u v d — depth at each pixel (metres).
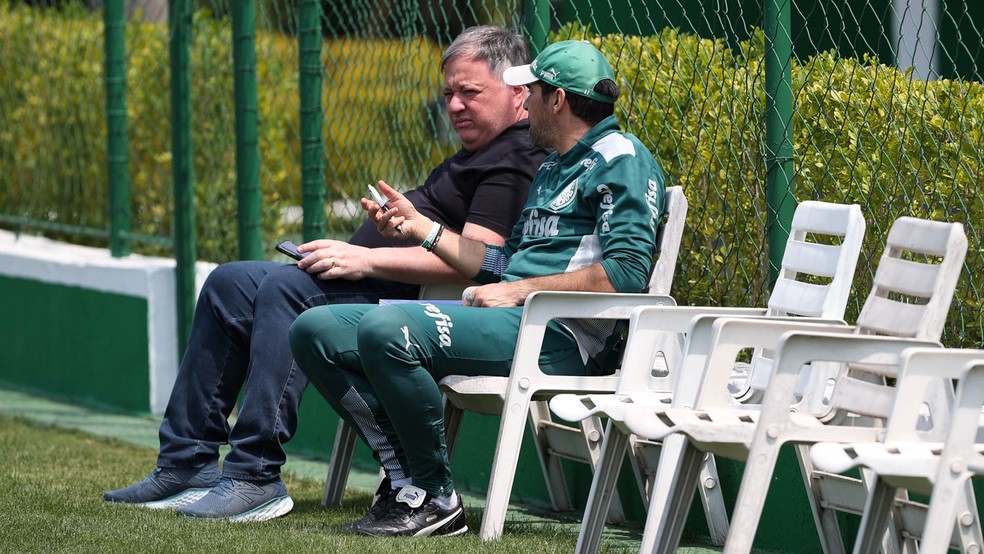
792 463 14.84
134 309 26.19
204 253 26.16
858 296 15.56
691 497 12.42
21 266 29.58
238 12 23.48
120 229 27.25
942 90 15.04
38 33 30.31
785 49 15.91
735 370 15.38
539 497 18.22
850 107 15.65
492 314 14.62
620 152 14.73
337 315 14.70
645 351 13.55
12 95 31.19
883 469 10.12
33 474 19.28
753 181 16.52
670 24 17.64
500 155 16.70
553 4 19.33
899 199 15.25
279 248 16.80
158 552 13.71
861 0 16.66
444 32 21.00
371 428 14.95
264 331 16.11
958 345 14.93
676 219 14.80
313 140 22.42
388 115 21.95
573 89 15.09
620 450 13.40
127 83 28.28
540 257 15.14
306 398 22.94
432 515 14.79
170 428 16.92
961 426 10.01
